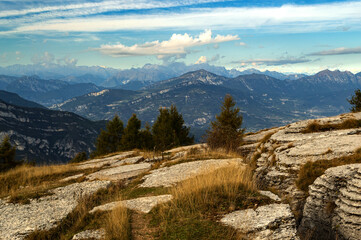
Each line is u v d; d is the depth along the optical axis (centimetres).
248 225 695
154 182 1470
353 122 1454
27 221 986
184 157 2153
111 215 862
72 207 1130
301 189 991
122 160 2694
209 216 777
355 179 783
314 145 1252
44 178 2206
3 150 3284
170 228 725
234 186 973
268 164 1355
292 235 650
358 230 684
